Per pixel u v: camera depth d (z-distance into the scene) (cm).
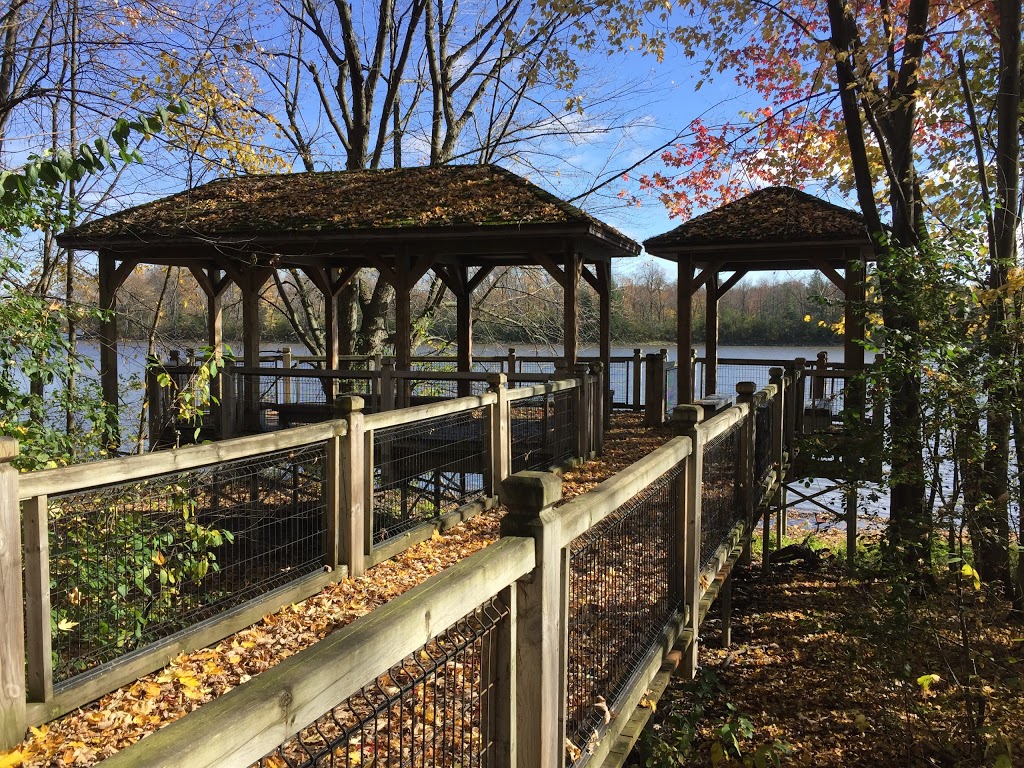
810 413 1207
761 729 685
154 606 454
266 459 479
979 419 634
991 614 679
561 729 242
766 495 800
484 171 1212
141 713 352
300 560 552
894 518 820
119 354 1145
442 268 1374
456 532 634
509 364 1509
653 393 1335
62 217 604
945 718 624
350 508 516
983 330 646
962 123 1055
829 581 1092
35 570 330
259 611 448
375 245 1109
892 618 647
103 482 349
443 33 2255
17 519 316
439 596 169
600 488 281
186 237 1079
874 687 674
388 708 186
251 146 1439
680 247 1264
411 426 606
